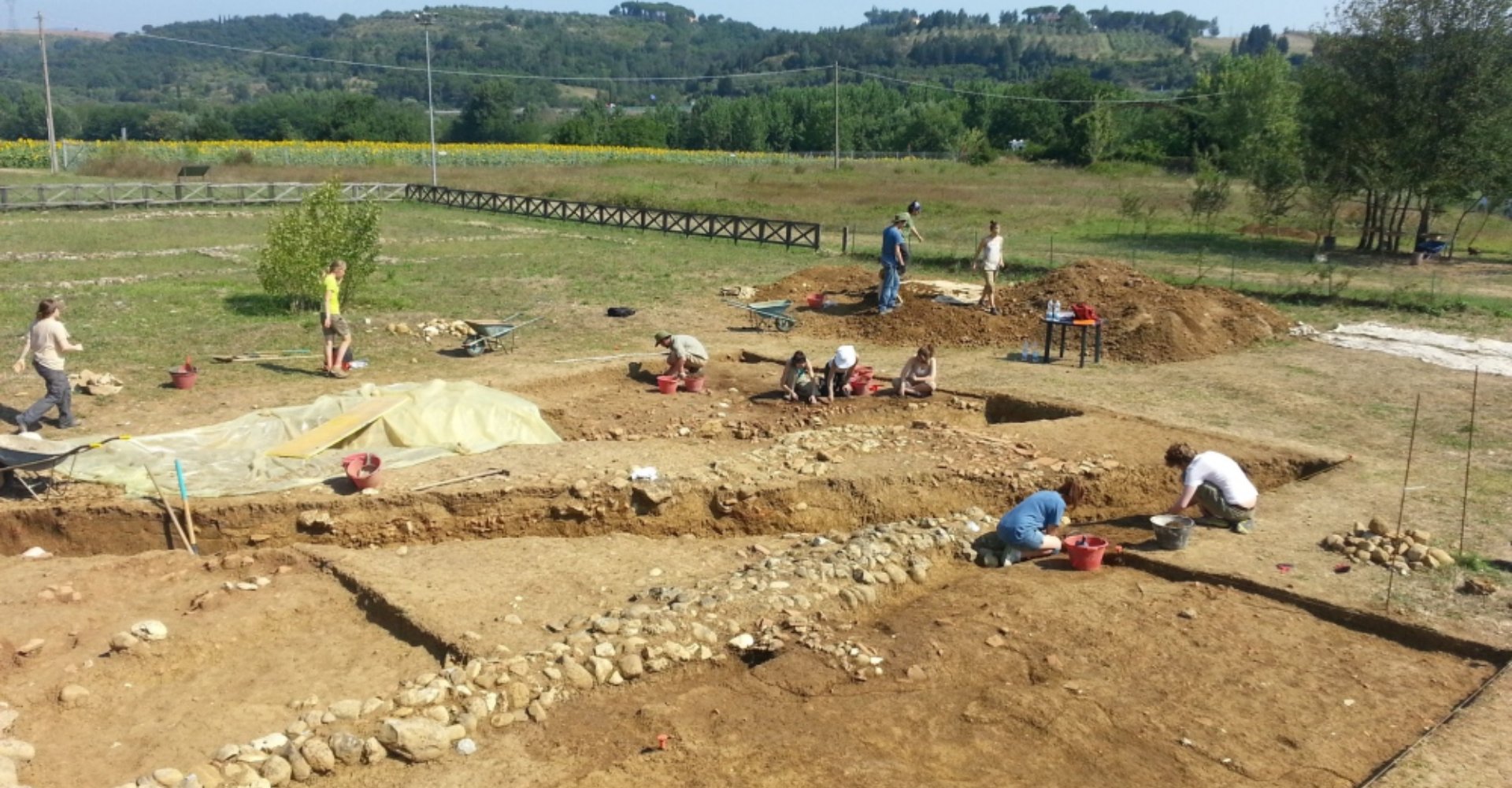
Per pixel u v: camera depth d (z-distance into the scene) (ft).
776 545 33.91
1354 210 121.49
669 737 22.27
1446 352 57.36
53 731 22.56
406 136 293.02
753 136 313.32
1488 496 35.27
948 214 132.57
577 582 30.04
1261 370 53.36
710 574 31.27
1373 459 39.40
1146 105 273.13
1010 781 20.79
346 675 25.03
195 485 33.99
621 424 44.88
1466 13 87.30
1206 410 45.96
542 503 34.45
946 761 21.48
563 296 73.10
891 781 20.70
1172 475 37.91
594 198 142.82
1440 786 20.02
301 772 20.85
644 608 27.27
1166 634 26.55
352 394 42.45
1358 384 50.72
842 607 28.55
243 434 39.19
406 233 107.14
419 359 53.67
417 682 23.97
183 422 41.52
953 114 288.51
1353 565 29.84
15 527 32.53
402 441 37.99
